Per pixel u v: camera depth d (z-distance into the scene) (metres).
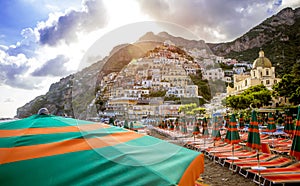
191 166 1.80
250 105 36.59
